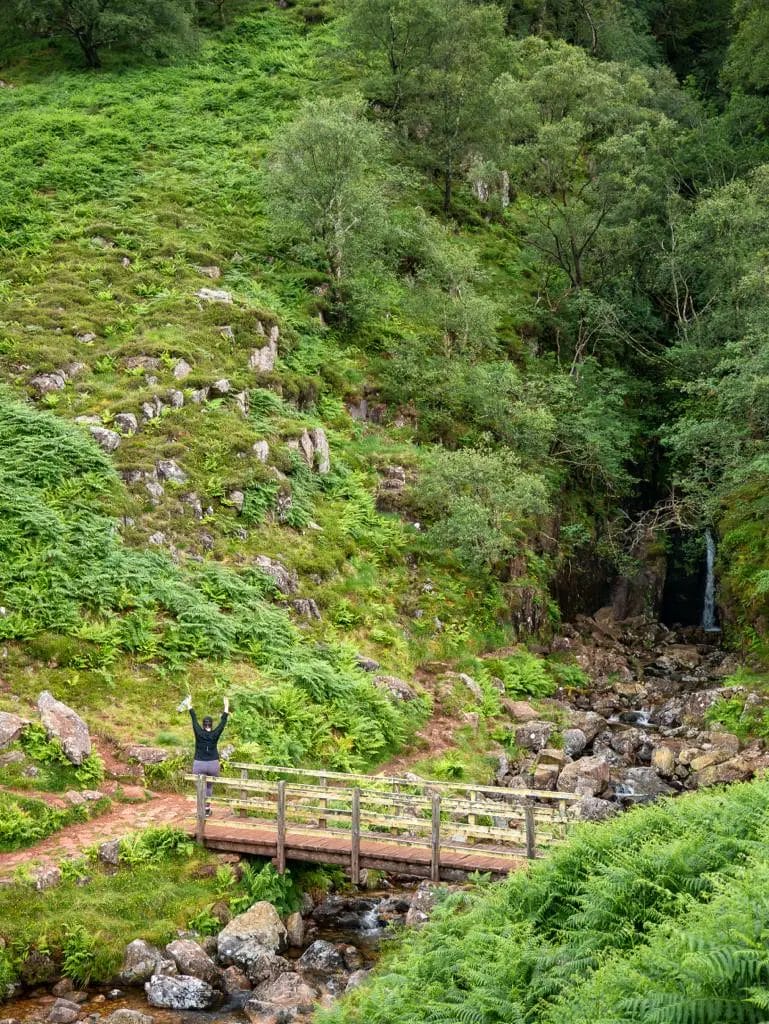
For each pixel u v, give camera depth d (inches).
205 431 1195.9
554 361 1696.6
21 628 882.1
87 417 1156.5
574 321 1747.0
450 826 665.0
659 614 1507.1
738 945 303.0
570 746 1029.8
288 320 1505.9
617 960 351.6
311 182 1581.0
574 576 1433.3
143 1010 552.4
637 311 1722.4
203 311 1419.8
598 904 418.9
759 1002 273.9
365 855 665.6
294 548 1154.0
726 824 437.1
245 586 1048.8
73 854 671.8
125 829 715.4
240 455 1190.9
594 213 1704.0
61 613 915.4
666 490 1657.2
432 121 2049.7
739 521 1334.9
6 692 833.5
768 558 1248.2
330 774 730.8
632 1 2874.0
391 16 1982.0
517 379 1503.4
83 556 977.5
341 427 1397.6
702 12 2903.5
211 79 2274.9
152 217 1685.5
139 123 2039.9
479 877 594.6
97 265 1513.3
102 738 819.4
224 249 1628.9
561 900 469.1
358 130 1608.0
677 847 420.8
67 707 807.1
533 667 1178.6
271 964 599.2
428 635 1165.1
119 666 903.1
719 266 1581.0
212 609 993.5
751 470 1248.8
